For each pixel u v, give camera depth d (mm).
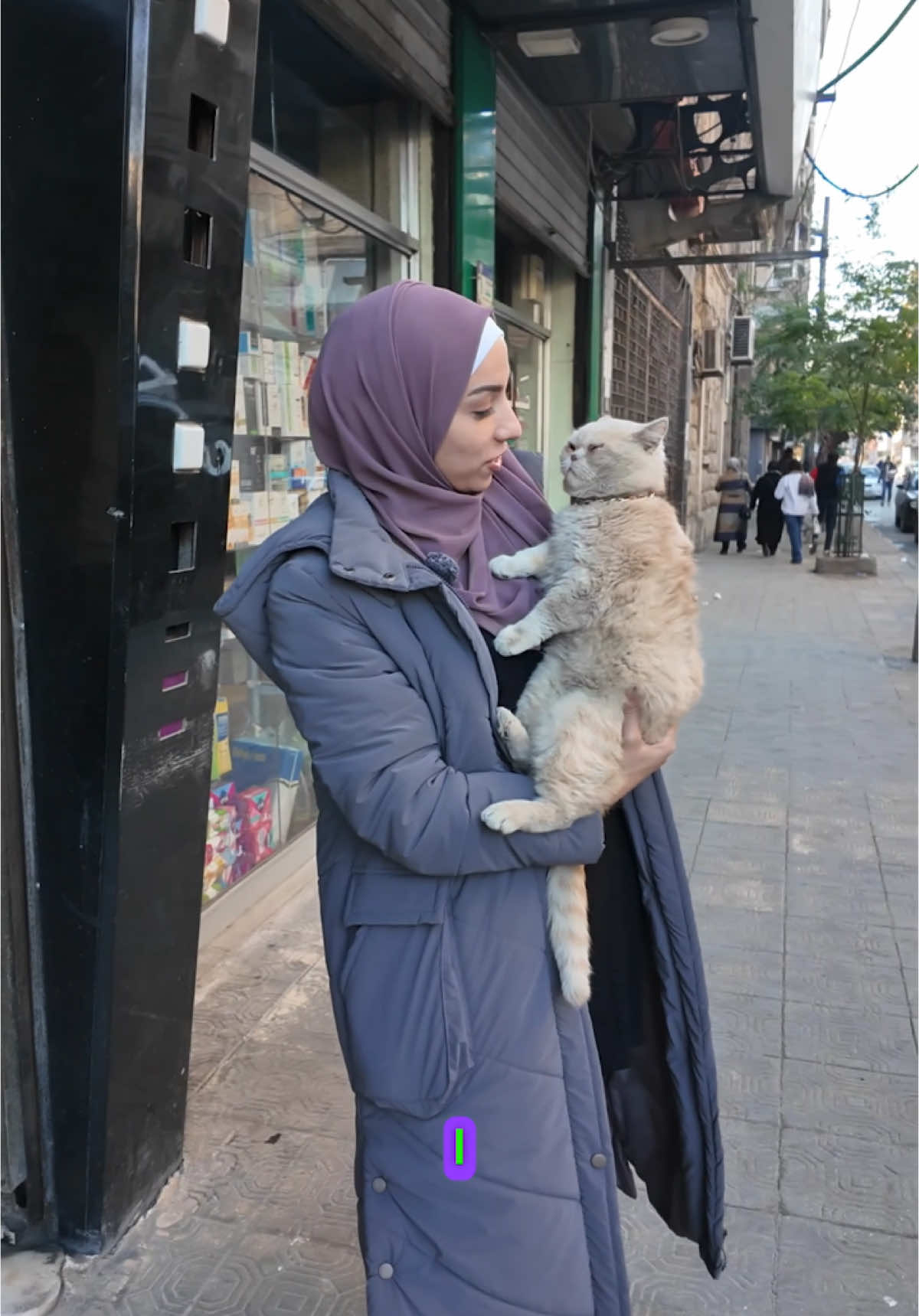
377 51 4441
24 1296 2193
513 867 1520
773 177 8852
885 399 17453
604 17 5582
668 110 8430
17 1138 2260
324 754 1462
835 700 7594
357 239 4922
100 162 1824
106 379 1911
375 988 1531
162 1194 2525
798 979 3598
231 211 2119
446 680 1524
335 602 1469
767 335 24953
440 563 1560
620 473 1793
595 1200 1632
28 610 2047
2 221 1900
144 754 2143
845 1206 2535
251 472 4098
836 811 5254
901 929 3980
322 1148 2721
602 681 1647
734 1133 2793
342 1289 2266
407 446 1553
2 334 1951
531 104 7184
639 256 11406
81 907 2135
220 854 3936
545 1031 1576
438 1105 1509
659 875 1840
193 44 1910
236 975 3592
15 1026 2188
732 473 18359
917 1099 2951
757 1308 2240
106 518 1967
